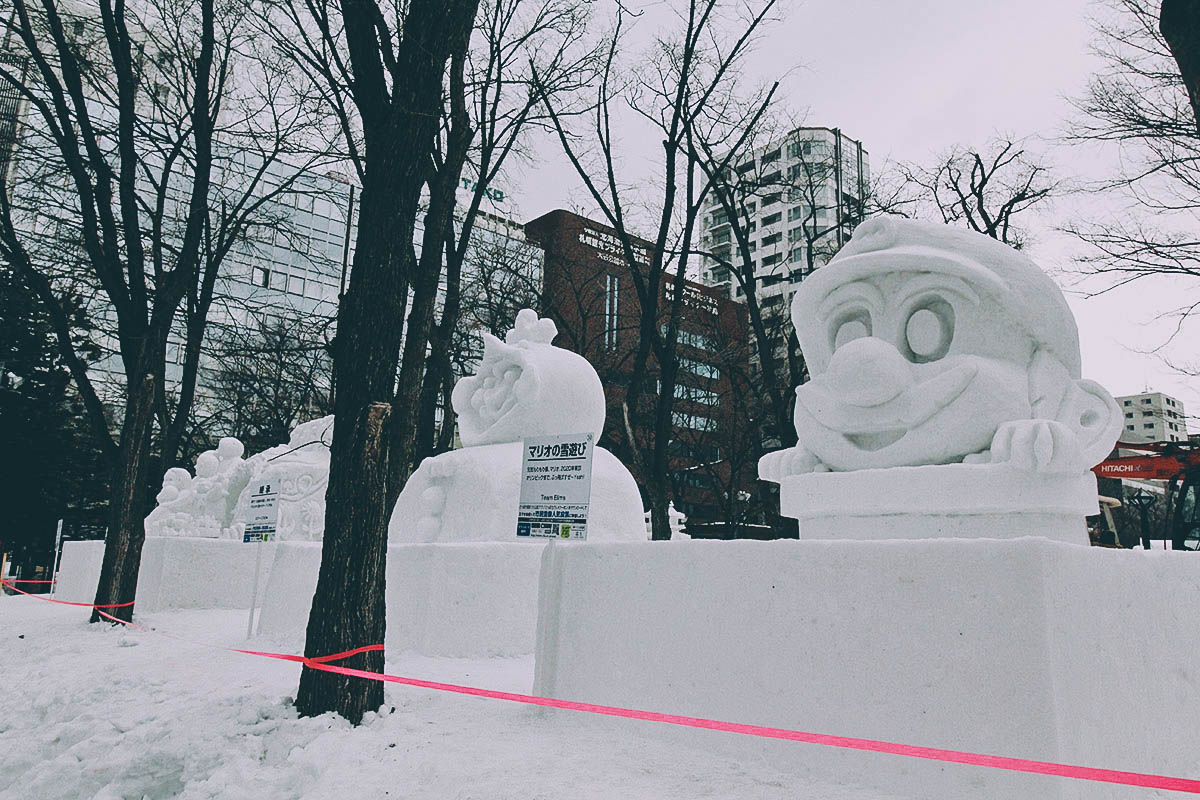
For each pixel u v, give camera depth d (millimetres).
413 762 4945
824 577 4562
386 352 6562
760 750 4680
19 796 5570
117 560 12398
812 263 22562
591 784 4414
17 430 25484
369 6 7094
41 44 15781
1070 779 3566
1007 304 6031
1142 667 4223
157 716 6457
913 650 4129
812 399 6555
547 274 24484
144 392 12930
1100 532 17625
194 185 13727
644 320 17672
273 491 11016
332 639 6035
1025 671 3727
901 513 5961
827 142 30250
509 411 10406
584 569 6078
